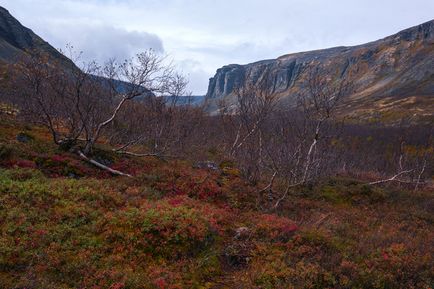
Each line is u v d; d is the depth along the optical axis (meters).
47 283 8.43
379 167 42.22
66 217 11.55
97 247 10.38
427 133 59.97
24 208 11.50
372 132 75.06
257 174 20.81
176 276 9.84
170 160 23.75
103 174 18.03
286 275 10.38
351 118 145.62
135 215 12.02
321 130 23.42
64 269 9.14
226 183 19.39
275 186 21.14
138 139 22.53
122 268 9.71
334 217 17.47
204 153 28.98
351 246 12.94
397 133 70.75
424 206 22.59
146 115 27.31
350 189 23.16
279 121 22.84
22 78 22.52
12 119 24.19
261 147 20.86
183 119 30.58
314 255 11.89
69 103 21.31
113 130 24.88
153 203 13.89
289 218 16.48
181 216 12.45
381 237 14.39
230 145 31.53
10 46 86.38
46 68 20.22
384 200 22.88
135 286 8.90
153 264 10.34
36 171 15.41
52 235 10.35
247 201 17.73
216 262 11.30
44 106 20.23
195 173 19.72
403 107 160.00
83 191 13.54
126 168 19.59
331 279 10.41
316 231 13.63
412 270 11.38
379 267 11.37
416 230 17.55
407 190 27.06
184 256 10.99
